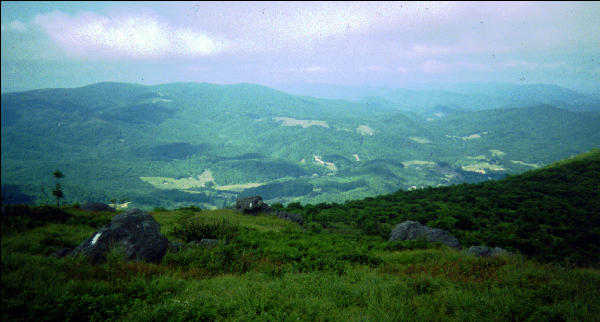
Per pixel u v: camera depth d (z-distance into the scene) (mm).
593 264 37750
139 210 14180
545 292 8367
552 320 6793
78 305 7203
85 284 8859
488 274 10836
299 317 6977
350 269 12273
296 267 12547
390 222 82750
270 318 6648
